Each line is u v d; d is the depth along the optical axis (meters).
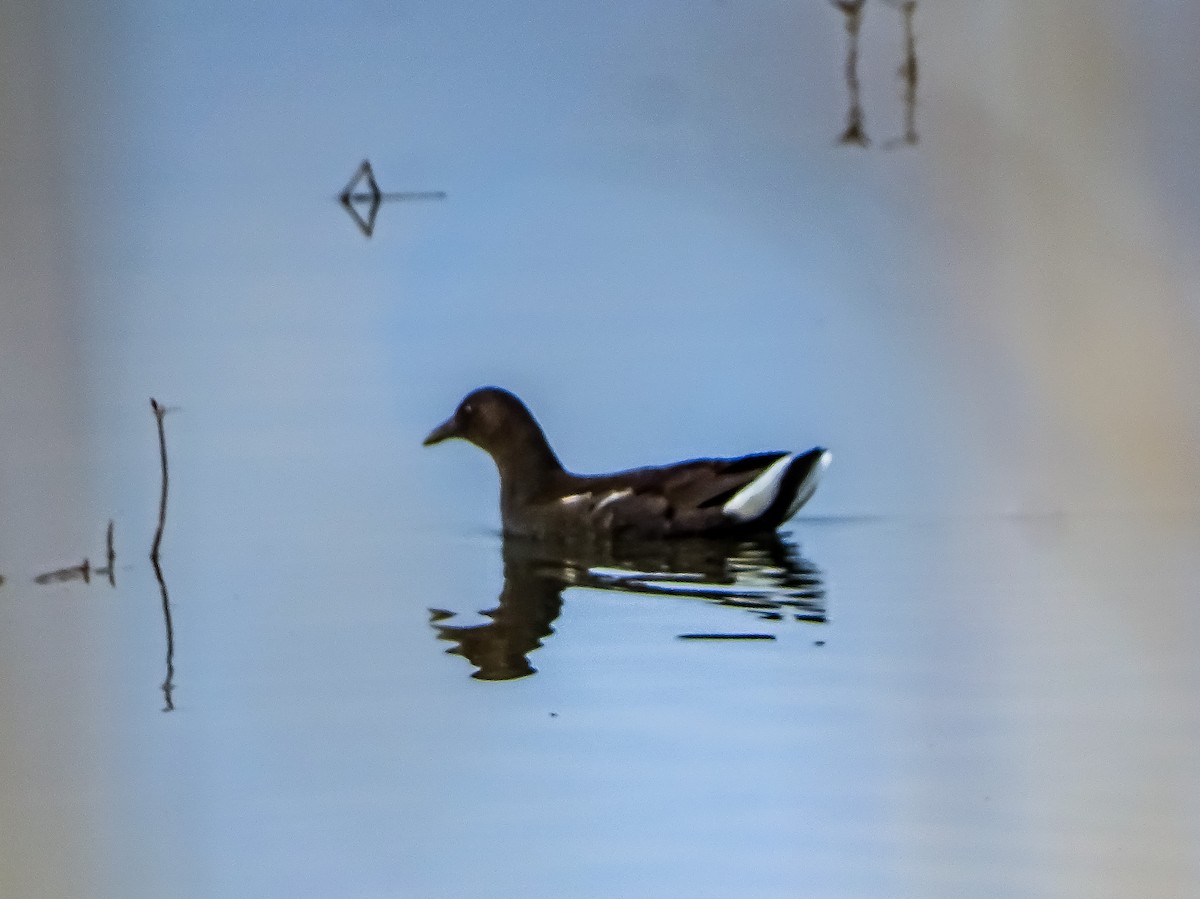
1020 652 12.73
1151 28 11.38
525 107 30.52
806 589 14.55
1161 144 13.01
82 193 26.77
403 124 30.22
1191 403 12.11
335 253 24.83
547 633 13.54
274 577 15.16
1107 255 13.59
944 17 24.59
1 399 19.66
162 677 12.77
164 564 15.57
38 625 13.90
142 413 19.44
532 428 17.38
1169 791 10.34
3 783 10.95
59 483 17.47
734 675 12.46
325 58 32.62
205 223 26.30
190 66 31.94
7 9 25.41
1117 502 16.52
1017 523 16.09
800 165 26.86
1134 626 13.08
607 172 27.66
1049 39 11.81
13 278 23.56
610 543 16.52
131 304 22.89
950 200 13.83
